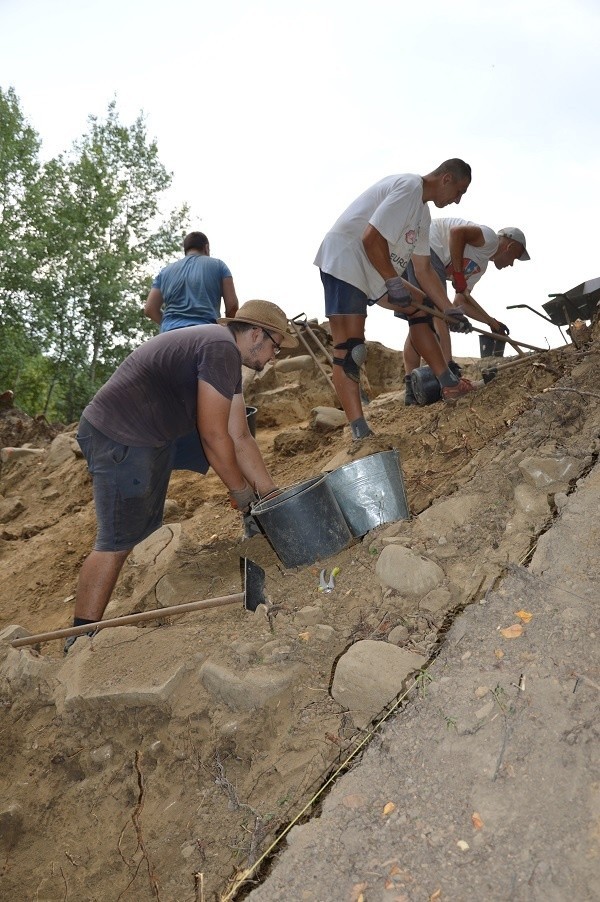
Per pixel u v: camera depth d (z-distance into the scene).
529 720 2.01
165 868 2.37
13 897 2.53
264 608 3.06
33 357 25.55
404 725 2.16
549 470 3.17
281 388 7.63
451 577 2.88
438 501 3.60
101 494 3.45
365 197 4.46
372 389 8.42
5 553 5.89
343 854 1.83
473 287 5.53
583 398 3.82
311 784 2.24
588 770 1.83
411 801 1.92
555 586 2.49
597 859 1.64
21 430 9.18
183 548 4.30
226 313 5.29
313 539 3.28
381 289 4.58
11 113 25.36
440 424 4.69
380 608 2.88
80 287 25.50
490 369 4.97
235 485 3.41
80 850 2.63
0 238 23.88
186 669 2.89
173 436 3.49
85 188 26.55
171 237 28.64
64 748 2.96
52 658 3.35
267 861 1.99
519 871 1.66
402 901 1.68
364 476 3.40
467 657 2.32
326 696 2.58
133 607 3.94
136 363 3.34
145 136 28.14
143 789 2.69
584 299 5.26
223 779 2.50
